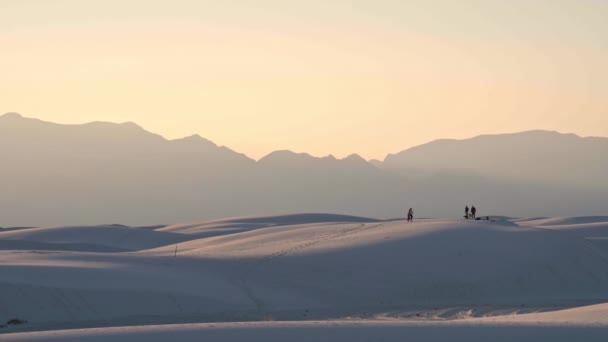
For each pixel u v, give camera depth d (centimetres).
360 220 19762
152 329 3186
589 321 3566
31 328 4962
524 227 9062
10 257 7675
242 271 7281
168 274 6856
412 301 6538
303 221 19175
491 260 7538
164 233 15375
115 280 6266
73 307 5525
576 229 12394
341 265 7350
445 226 8812
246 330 3155
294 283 6875
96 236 14400
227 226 17525
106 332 3123
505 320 3897
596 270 7625
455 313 5781
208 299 6022
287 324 3353
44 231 14612
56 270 6456
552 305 6216
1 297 5450
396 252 7731
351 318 5472
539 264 7525
